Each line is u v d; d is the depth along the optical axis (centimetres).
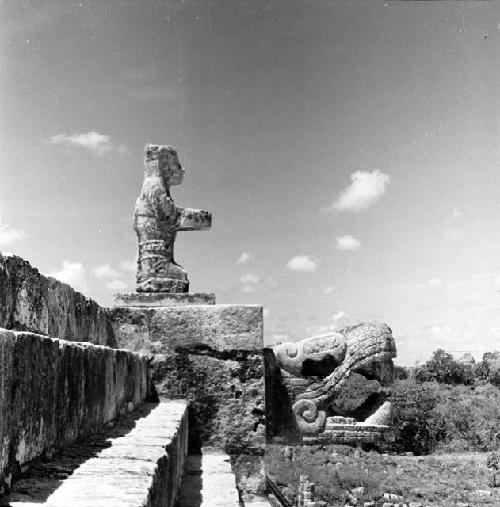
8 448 295
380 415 1852
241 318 970
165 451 433
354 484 1482
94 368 505
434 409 2770
